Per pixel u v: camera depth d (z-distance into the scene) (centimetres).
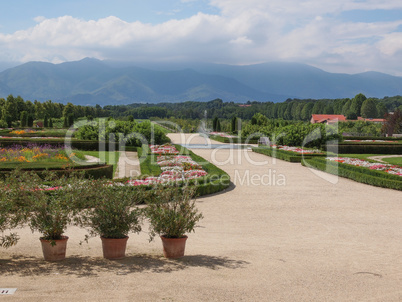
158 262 676
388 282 589
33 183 705
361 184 1783
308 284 567
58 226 670
